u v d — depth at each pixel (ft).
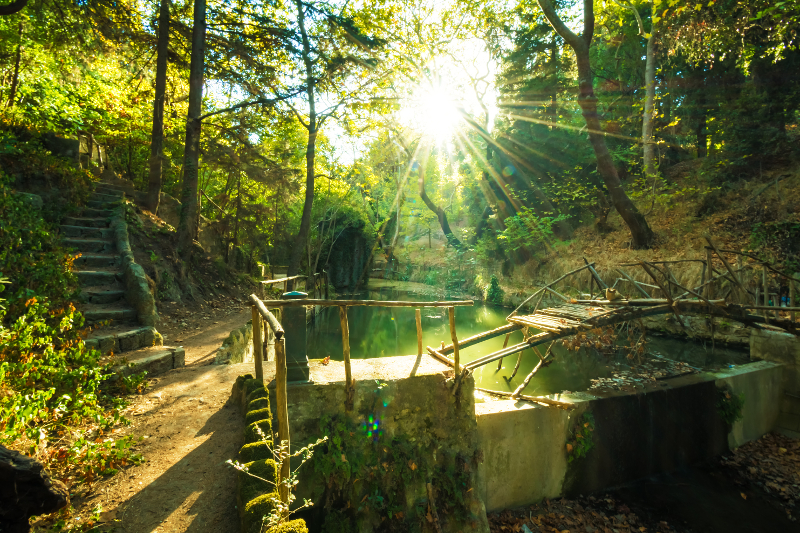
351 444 14.61
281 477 8.22
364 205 95.14
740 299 33.88
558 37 71.92
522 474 20.63
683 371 27.94
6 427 8.84
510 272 71.61
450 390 15.92
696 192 52.47
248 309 34.73
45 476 5.82
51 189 28.35
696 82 57.26
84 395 11.67
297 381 14.79
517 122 78.33
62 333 15.96
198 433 11.92
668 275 28.76
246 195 44.06
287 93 42.86
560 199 67.82
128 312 20.85
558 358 36.73
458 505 15.35
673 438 23.80
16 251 19.30
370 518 14.40
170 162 45.14
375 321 58.34
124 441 10.08
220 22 41.04
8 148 25.94
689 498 21.29
